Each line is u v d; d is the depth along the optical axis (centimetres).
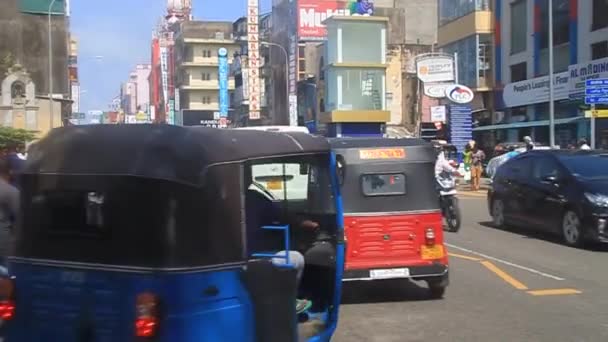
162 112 12650
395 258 862
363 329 742
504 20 3975
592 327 726
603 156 1359
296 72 5872
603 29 3097
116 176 431
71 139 463
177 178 419
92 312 428
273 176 617
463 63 4291
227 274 434
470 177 2892
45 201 457
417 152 884
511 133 3862
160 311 407
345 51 4516
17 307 457
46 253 450
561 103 3397
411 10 6138
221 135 466
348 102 4516
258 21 6638
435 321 770
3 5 6844
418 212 870
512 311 806
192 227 421
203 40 10781
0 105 5625
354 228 856
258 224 523
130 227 423
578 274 1009
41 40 7000
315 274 598
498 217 1552
